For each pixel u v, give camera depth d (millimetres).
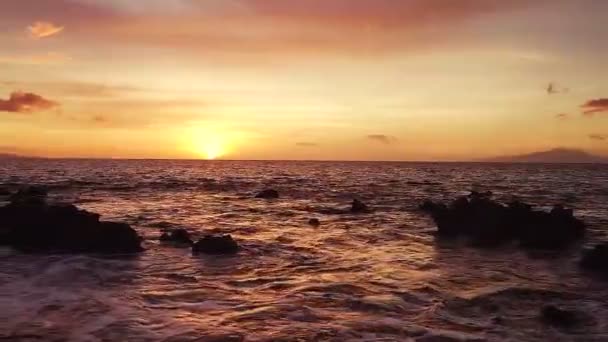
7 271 13578
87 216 18062
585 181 74625
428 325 9180
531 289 12180
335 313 9883
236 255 16672
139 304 10406
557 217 20625
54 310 9820
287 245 18906
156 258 15984
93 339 8148
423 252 17719
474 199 22859
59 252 16578
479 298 11211
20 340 8062
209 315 9656
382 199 40812
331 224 25609
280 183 66188
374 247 18688
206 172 111125
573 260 16438
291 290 11820
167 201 37812
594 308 10578
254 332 8641
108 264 14836
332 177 87875
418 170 142500
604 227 23438
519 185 61875
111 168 124500
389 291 11766
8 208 18859
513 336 8617
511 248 18766
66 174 80938
